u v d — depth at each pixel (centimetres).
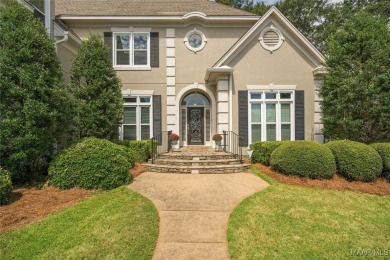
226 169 852
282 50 1055
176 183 711
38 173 662
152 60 1201
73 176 604
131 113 1195
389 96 799
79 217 459
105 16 1163
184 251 376
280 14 1027
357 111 867
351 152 711
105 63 905
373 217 493
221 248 386
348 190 652
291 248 380
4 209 488
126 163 688
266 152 868
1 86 565
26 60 605
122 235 405
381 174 728
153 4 1388
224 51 1226
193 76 1213
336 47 913
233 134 1035
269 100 1052
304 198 582
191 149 1139
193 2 1435
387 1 1855
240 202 558
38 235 399
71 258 349
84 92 860
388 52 817
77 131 839
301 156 725
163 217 488
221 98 1051
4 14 606
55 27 919
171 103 1205
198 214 502
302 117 1058
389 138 879
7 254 357
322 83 956
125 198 559
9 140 580
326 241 400
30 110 572
